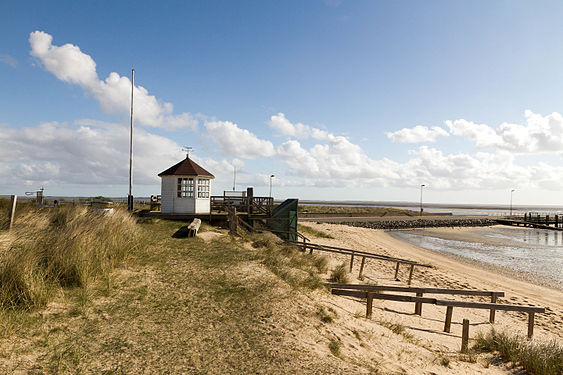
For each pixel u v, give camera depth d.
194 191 18.53
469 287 15.19
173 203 18.27
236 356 4.38
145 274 7.52
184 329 5.03
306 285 8.70
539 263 23.59
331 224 42.41
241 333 5.12
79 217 11.88
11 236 7.90
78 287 6.07
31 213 12.52
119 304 5.69
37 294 5.11
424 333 7.80
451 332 8.44
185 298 6.35
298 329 5.58
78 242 7.21
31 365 3.59
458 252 27.70
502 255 26.84
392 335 6.79
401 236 39.12
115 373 3.67
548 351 6.63
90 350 4.10
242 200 20.31
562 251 30.12
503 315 11.36
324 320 6.34
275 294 7.13
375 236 35.66
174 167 18.86
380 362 5.06
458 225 58.59
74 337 4.37
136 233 10.38
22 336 4.16
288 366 4.27
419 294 9.60
